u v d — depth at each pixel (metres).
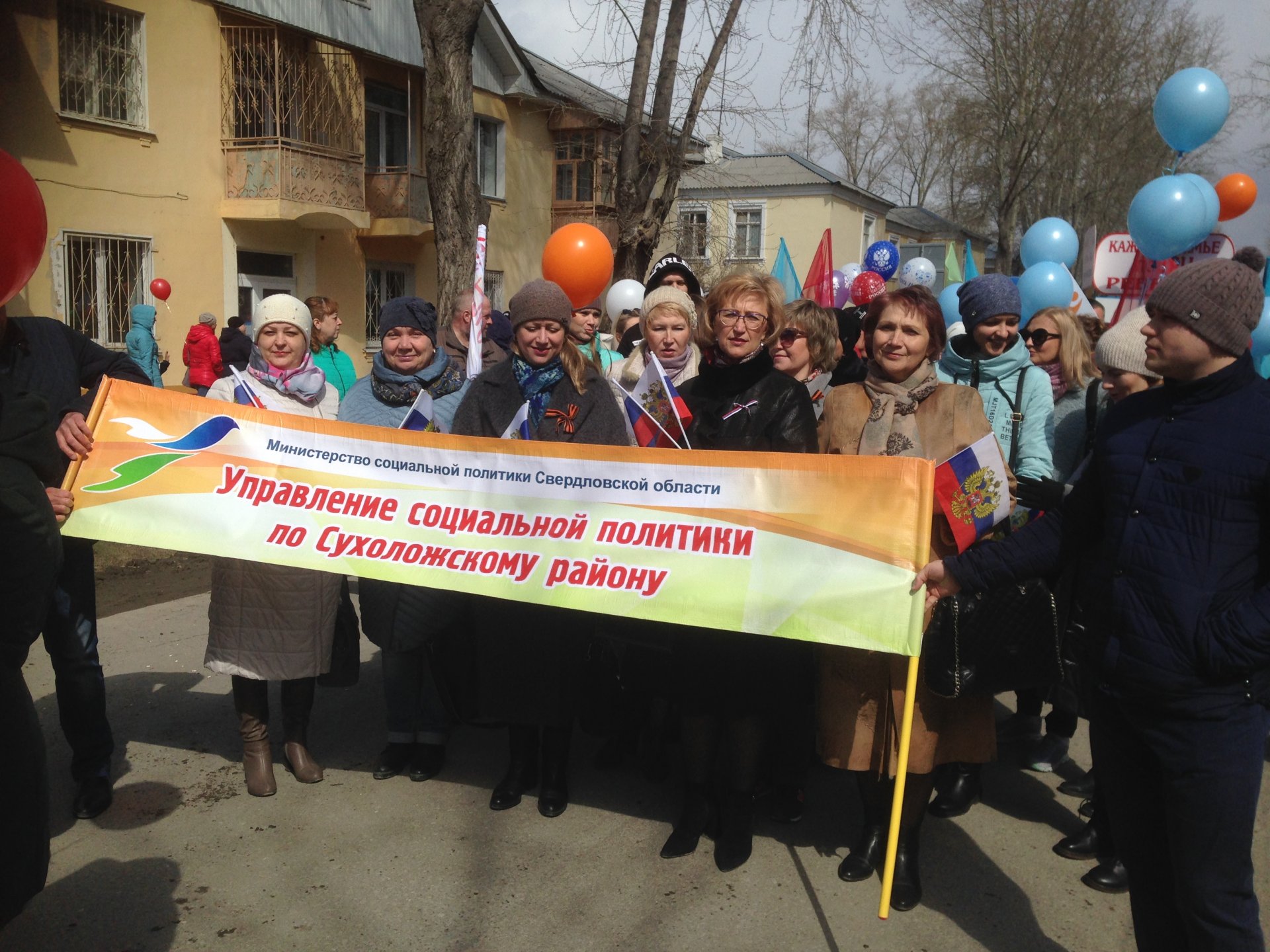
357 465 3.12
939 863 3.23
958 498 2.72
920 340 2.95
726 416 3.05
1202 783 2.02
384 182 18.45
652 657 3.22
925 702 2.87
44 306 13.48
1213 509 2.00
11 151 12.85
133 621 5.62
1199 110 6.60
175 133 14.98
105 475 3.13
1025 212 34.38
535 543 2.94
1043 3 24.95
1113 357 3.24
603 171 22.56
